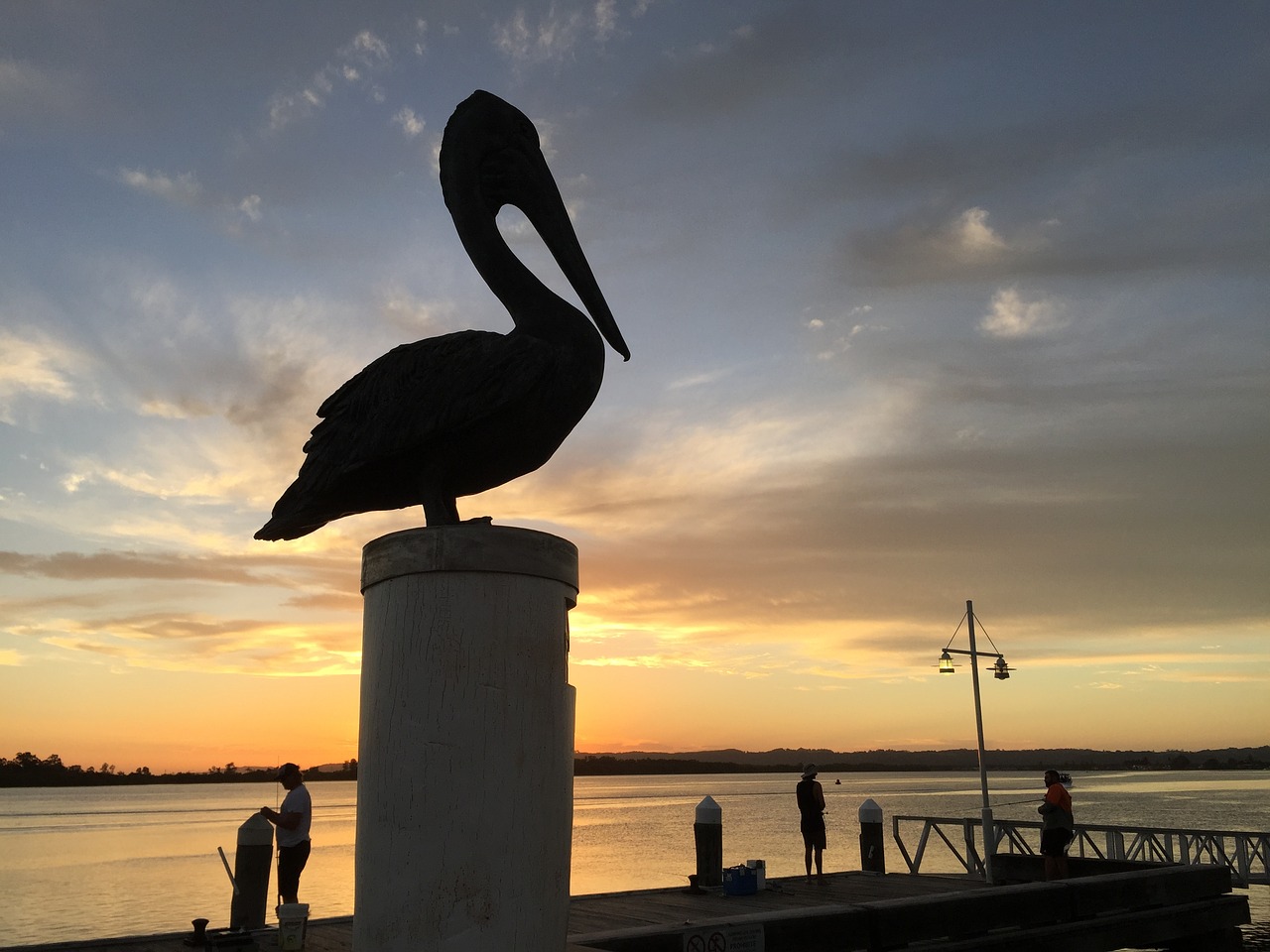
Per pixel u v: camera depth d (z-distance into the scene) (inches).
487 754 134.4
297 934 338.3
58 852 2011.6
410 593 139.7
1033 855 568.1
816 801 554.6
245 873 373.7
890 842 1758.1
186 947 350.0
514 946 130.8
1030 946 378.0
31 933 881.5
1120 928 401.1
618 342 178.2
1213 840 645.3
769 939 333.7
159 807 5915.4
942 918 368.2
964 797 4719.5
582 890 1113.4
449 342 162.1
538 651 141.3
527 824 135.0
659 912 436.8
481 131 179.9
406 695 136.7
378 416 158.6
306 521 171.8
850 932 348.5
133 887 1327.5
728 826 2751.0
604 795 7440.9
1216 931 428.8
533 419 160.7
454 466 162.2
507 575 140.5
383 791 135.5
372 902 133.8
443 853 131.3
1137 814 2578.7
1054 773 520.4
